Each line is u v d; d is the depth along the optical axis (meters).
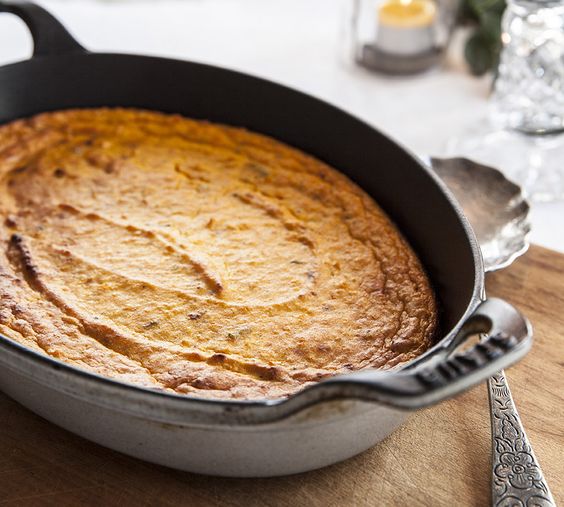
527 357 0.52
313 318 0.50
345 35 0.78
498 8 0.76
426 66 0.78
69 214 0.56
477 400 0.49
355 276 0.53
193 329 0.49
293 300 0.51
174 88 0.63
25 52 0.78
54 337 0.49
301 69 0.78
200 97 0.63
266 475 0.45
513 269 0.57
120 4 0.87
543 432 0.48
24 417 0.48
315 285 0.52
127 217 0.56
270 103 0.61
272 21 0.85
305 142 0.61
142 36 0.81
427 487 0.46
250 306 0.51
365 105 0.74
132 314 0.50
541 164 0.69
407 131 0.72
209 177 0.60
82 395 0.42
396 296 0.52
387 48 0.77
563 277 0.56
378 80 0.78
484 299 0.45
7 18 0.83
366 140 0.57
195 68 0.62
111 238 0.55
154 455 0.45
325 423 0.41
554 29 0.68
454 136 0.71
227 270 0.53
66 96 0.63
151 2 0.90
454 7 0.76
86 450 0.47
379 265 0.54
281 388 0.47
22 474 0.46
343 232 0.56
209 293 0.51
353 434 0.43
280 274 0.53
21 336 0.49
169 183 0.59
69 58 0.61
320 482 0.46
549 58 0.68
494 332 0.40
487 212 0.57
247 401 0.41
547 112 0.70
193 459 0.44
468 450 0.47
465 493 0.46
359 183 0.58
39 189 0.58
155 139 0.62
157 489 0.46
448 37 0.77
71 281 0.52
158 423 0.42
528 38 0.68
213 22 0.84
